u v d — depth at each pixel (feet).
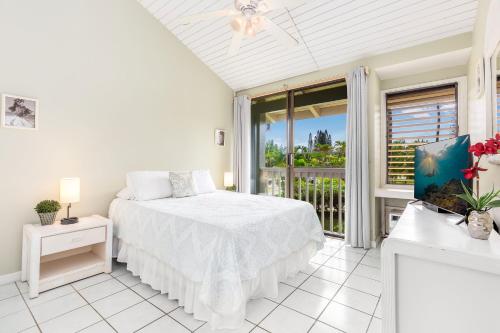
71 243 7.30
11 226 7.51
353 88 10.88
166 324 5.54
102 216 9.50
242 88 15.28
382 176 11.84
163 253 6.61
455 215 5.56
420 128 11.06
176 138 12.34
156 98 11.46
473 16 8.02
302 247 8.18
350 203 11.00
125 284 7.42
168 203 8.62
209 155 14.05
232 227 5.82
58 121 8.45
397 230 4.18
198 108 13.44
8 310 6.00
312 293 6.96
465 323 3.14
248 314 5.96
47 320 5.63
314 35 10.27
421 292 3.40
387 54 10.41
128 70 10.43
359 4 8.63
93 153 9.34
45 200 7.81
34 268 6.58
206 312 5.56
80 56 8.98
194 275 5.60
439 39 9.22
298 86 13.03
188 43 12.57
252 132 15.89
